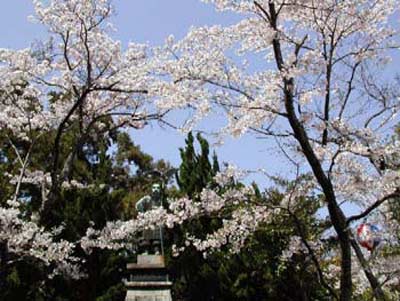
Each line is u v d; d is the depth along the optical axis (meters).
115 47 13.20
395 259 10.34
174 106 10.23
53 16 12.85
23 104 13.46
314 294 14.86
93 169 20.83
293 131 9.37
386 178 9.28
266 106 9.73
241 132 9.91
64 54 12.99
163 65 10.24
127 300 13.34
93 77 13.25
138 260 13.76
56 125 13.77
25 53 12.98
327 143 9.84
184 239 16.83
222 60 10.08
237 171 10.86
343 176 10.23
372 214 11.58
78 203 16.58
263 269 15.56
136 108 13.61
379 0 10.61
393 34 10.77
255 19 10.62
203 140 18.80
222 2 10.48
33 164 19.48
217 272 16.69
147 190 28.47
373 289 10.07
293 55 9.84
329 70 10.01
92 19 12.84
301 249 11.73
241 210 11.12
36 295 14.92
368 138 9.48
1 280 11.53
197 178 18.05
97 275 16.12
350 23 10.54
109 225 12.41
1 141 18.73
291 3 10.15
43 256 11.57
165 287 13.52
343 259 9.07
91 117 13.72
